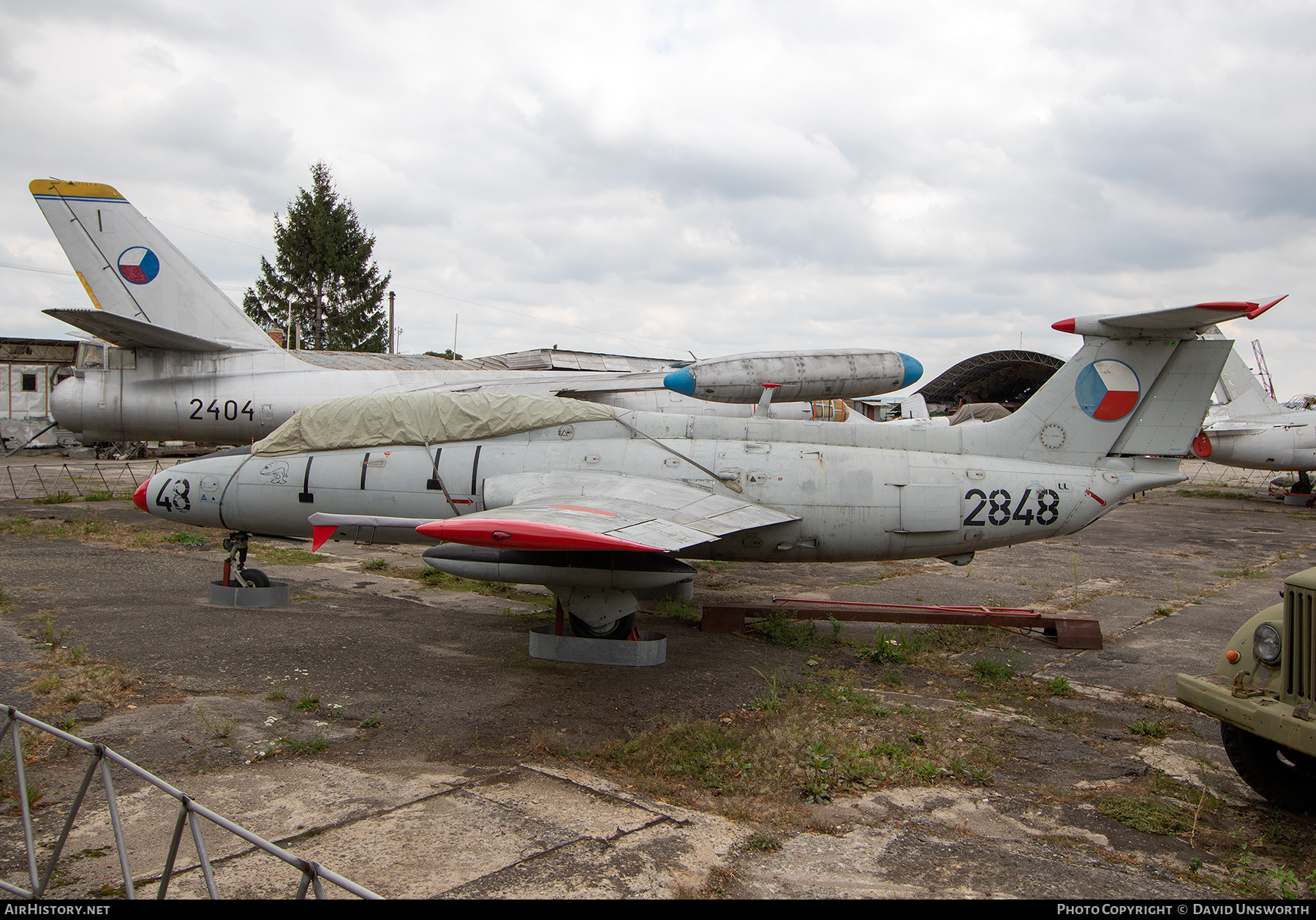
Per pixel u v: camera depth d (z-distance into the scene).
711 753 5.66
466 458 9.84
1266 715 4.55
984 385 40.94
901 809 4.95
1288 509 25.05
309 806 4.65
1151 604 11.60
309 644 8.25
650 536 6.96
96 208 17.20
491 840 4.28
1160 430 9.83
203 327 17.84
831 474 9.54
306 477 10.03
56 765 5.07
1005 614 9.32
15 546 13.23
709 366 10.73
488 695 6.92
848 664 8.48
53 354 36.50
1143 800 5.13
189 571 11.91
